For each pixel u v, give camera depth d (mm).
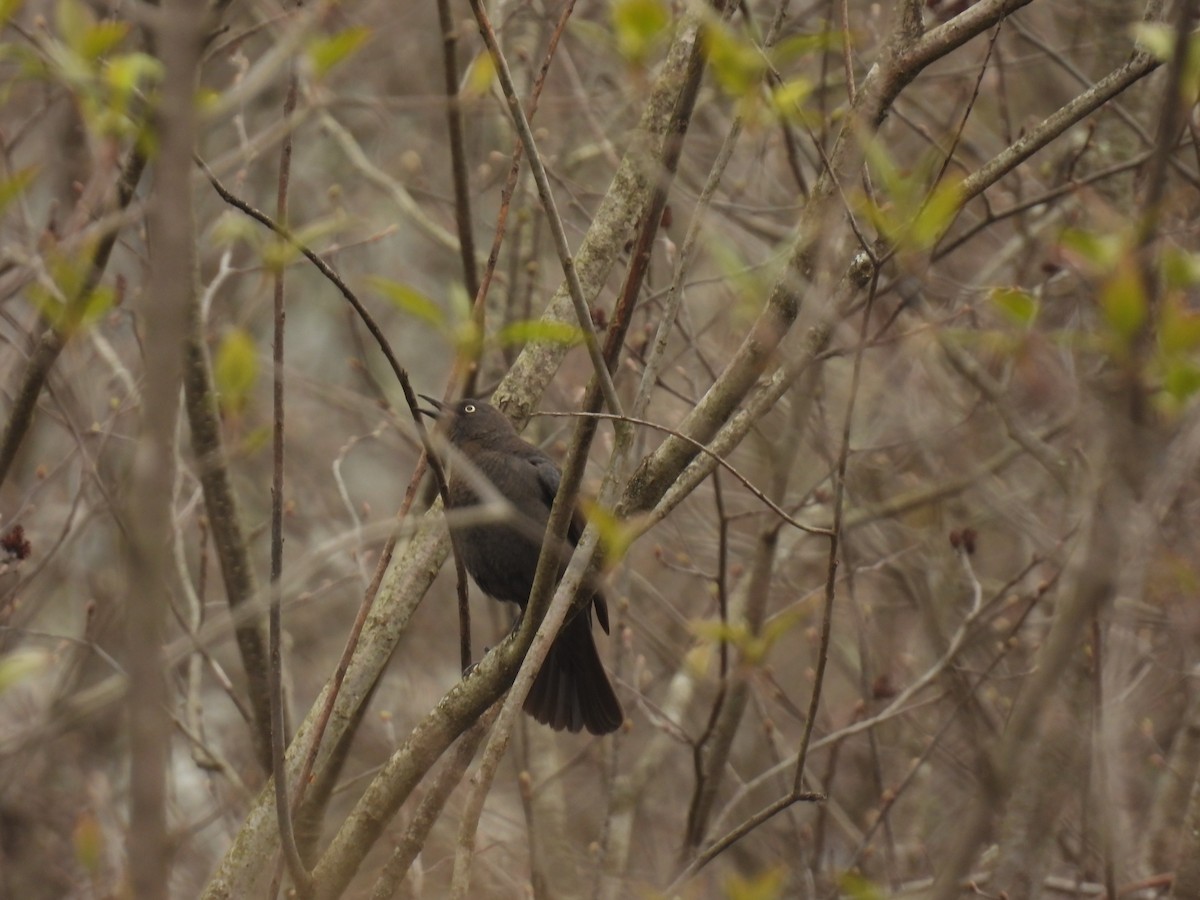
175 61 3820
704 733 10789
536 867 10133
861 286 7605
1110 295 5102
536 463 11031
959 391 11531
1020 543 12797
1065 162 12273
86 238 7520
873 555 13227
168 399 3709
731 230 9508
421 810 8008
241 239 11773
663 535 14805
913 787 12922
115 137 7445
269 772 9867
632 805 11922
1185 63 4980
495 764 7059
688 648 13336
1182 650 8719
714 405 7547
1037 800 8219
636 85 7066
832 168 7352
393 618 9008
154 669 3658
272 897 7301
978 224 11453
